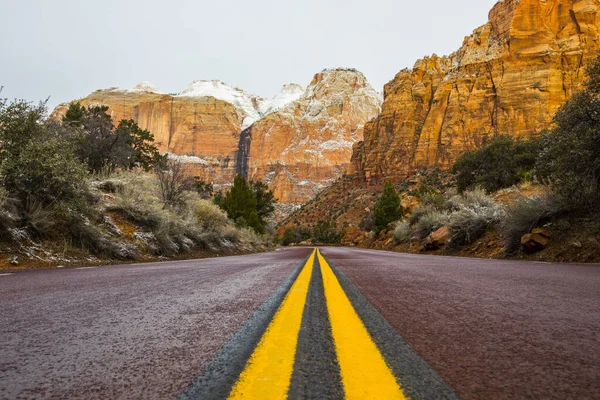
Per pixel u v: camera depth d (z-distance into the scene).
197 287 3.81
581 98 11.27
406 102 141.88
